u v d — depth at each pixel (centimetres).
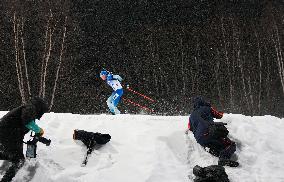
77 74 2595
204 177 537
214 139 604
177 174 568
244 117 743
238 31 2933
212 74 2758
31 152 518
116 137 636
